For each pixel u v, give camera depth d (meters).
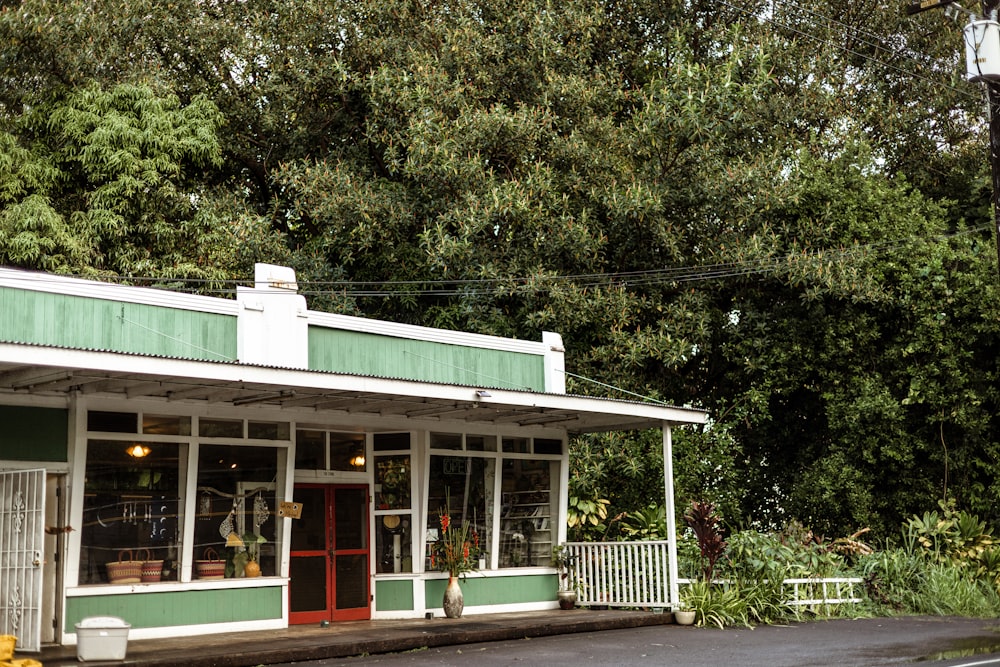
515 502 16.31
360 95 23.50
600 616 14.66
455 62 21.86
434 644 12.38
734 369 23.00
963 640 12.98
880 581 17.70
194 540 12.77
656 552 15.48
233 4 23.89
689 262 22.14
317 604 14.41
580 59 22.58
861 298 20.47
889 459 21.08
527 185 20.11
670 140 20.88
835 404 21.31
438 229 20.16
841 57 24.69
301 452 14.47
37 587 10.56
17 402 11.56
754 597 15.33
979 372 20.81
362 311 23.33
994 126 13.88
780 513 23.50
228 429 13.26
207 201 21.95
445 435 15.55
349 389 11.83
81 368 9.83
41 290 11.71
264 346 13.51
